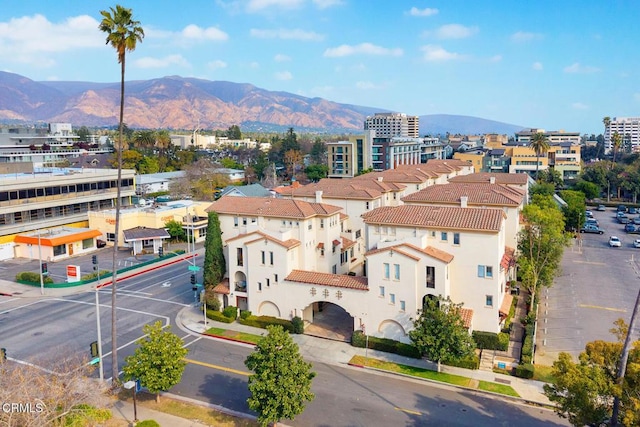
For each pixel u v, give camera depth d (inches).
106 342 2059.5
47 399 1221.7
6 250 3462.1
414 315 1939.0
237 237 2304.4
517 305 2445.9
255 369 1366.9
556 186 6161.4
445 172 4534.9
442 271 1898.4
